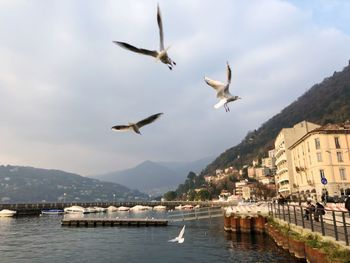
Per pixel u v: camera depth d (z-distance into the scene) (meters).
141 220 63.84
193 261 30.17
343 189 69.00
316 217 25.91
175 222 69.50
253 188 172.00
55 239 48.06
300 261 22.92
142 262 31.11
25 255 35.72
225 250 34.09
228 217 47.09
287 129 98.62
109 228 61.31
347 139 72.25
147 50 6.53
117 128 7.03
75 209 127.06
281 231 29.58
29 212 116.38
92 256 34.75
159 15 6.70
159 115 7.19
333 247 17.17
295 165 90.62
